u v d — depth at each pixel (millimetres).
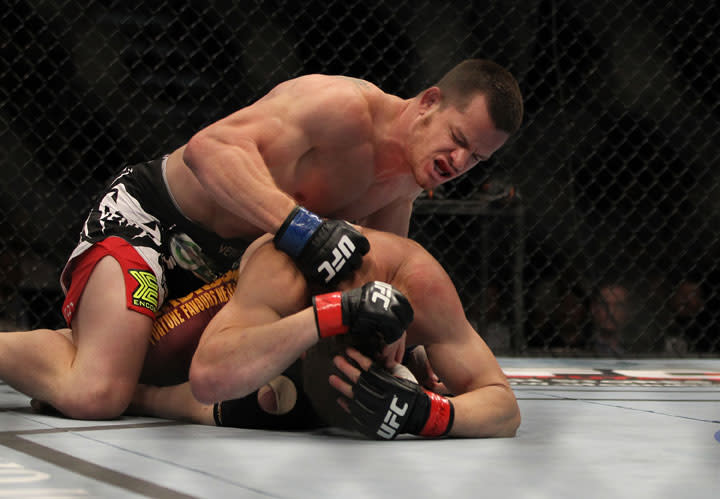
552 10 5453
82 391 1866
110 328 1903
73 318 1985
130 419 1944
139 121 5285
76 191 4660
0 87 4734
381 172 1988
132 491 1145
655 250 5633
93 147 5285
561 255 5516
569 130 5277
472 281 5379
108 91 5336
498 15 5500
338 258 1654
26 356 1885
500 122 1814
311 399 1797
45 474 1241
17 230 4668
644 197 5371
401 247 1768
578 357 4594
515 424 1802
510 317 5316
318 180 1941
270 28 5465
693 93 5770
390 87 5512
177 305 2055
